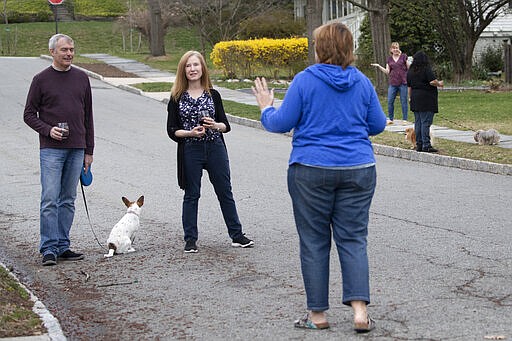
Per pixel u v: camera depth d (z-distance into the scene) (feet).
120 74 119.14
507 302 21.77
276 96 89.81
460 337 18.85
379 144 56.85
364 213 19.24
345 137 19.15
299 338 19.22
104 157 53.36
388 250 28.32
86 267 27.43
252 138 64.18
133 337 20.11
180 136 28.48
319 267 19.45
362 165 19.03
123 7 206.08
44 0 206.59
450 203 37.45
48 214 27.89
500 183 43.47
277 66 109.91
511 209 35.76
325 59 19.33
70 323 21.49
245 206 37.37
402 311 21.09
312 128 19.11
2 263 27.96
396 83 67.41
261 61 109.50
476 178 45.42
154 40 143.95
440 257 27.17
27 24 195.31
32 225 34.60
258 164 50.37
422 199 38.52
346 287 19.25
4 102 86.79
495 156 49.85
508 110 73.92
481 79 111.45
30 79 109.81
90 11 203.62
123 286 24.97
